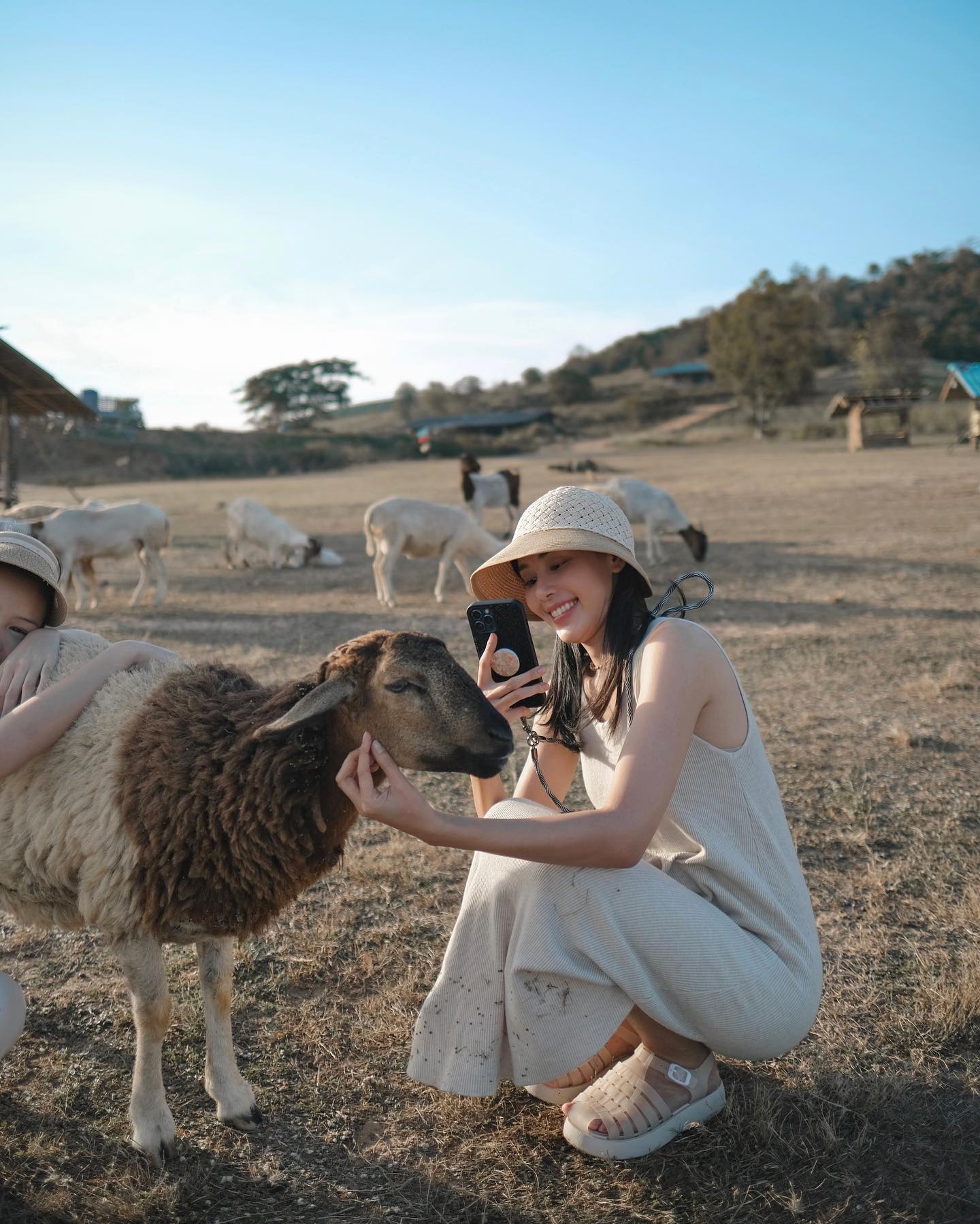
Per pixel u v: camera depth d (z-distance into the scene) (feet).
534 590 8.41
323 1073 9.25
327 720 8.29
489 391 474.49
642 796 7.00
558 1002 7.54
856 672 24.44
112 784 8.51
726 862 7.68
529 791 9.21
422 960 11.15
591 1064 8.57
